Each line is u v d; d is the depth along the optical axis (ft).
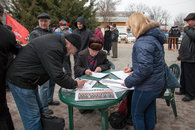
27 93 4.93
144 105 5.39
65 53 5.04
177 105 9.75
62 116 8.61
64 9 26.96
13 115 8.82
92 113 9.04
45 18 8.46
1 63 4.79
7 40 4.76
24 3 27.27
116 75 7.57
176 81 5.99
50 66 4.50
